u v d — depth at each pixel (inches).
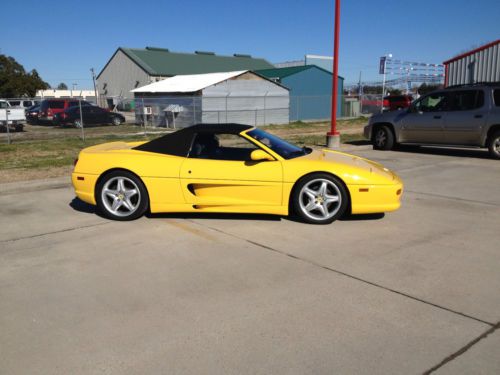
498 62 746.8
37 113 1085.8
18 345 115.3
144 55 1867.6
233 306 134.9
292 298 139.7
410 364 106.0
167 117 1050.7
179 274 158.7
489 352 110.5
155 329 122.4
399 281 151.7
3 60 2085.4
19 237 200.2
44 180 310.3
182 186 215.3
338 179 209.5
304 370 104.1
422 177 338.3
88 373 103.7
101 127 1044.5
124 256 176.6
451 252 178.7
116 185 223.1
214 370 104.3
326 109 1427.2
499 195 278.5
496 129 416.2
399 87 2554.1
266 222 219.3
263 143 217.6
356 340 116.2
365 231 205.8
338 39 479.5
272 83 1137.4
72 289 147.5
